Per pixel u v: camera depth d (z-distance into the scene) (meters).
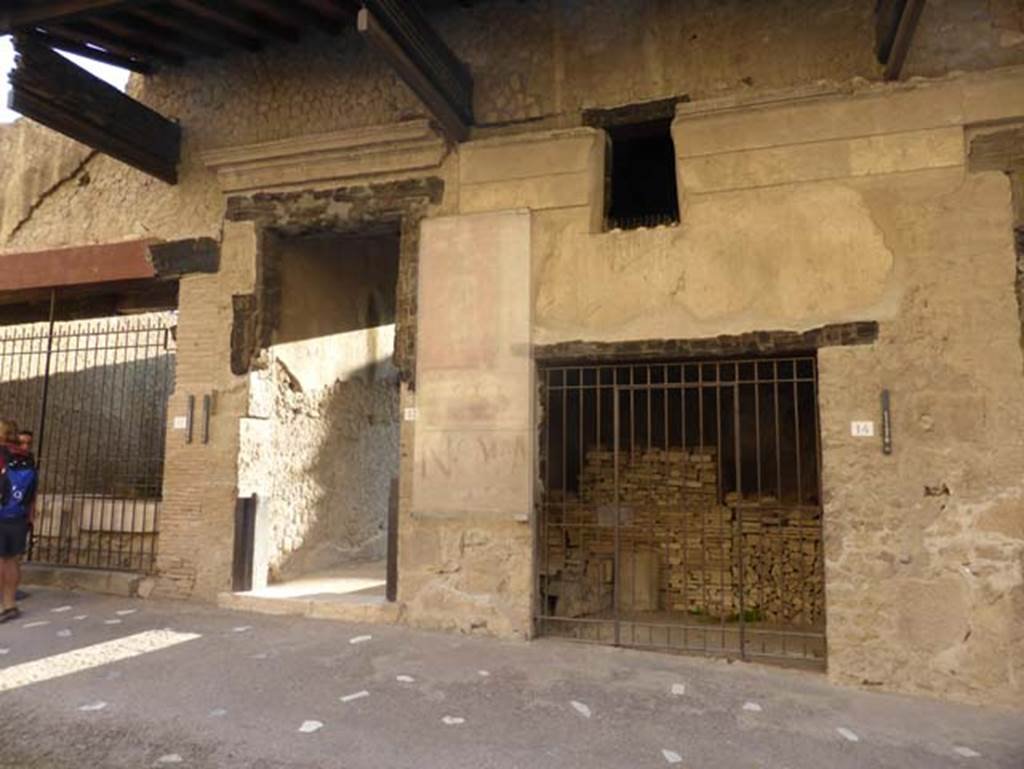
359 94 6.54
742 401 7.15
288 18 6.32
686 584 6.52
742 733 3.82
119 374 10.13
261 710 4.01
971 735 3.90
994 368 4.66
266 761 3.39
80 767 3.33
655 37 5.81
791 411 7.00
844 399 4.93
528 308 5.74
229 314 6.76
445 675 4.64
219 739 3.63
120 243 7.20
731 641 5.77
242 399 6.63
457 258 5.99
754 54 5.54
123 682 4.44
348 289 8.34
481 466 5.74
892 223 4.96
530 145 5.91
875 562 4.75
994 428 4.62
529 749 3.56
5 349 9.54
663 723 3.92
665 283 5.43
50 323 7.70
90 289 7.63
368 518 8.77
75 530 7.55
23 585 7.18
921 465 4.73
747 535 6.60
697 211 5.41
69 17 5.56
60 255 7.45
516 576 5.59
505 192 5.94
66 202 7.59
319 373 7.75
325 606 6.10
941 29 5.06
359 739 3.65
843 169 5.11
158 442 9.87
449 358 5.93
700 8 5.72
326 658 4.95
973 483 4.62
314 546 7.68
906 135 5.00
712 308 5.30
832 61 5.34
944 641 4.57
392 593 5.99
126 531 7.27
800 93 5.20
